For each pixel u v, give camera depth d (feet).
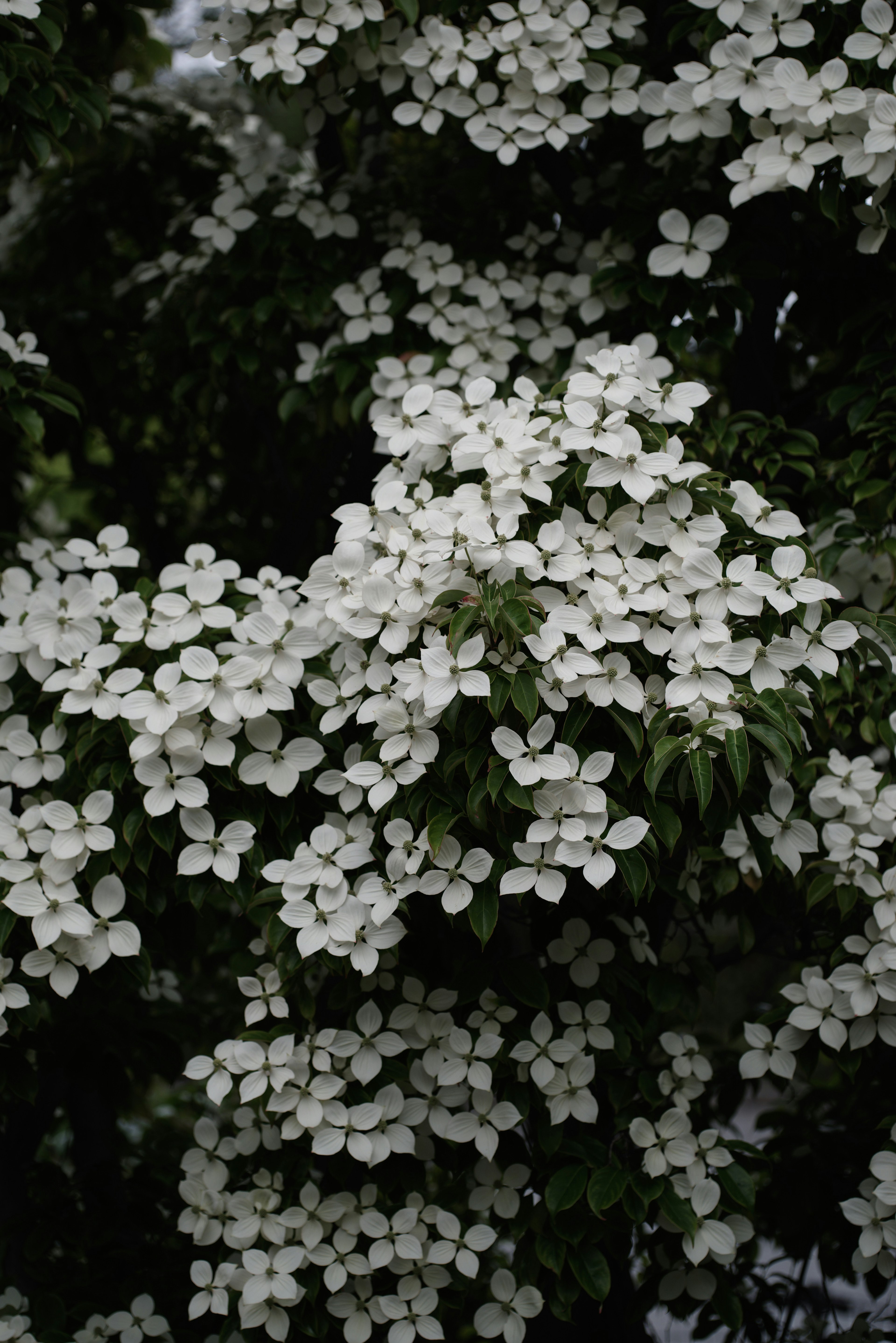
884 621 5.28
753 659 4.70
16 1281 7.09
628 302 6.84
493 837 4.82
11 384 6.33
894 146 5.66
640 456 4.81
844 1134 6.91
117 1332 6.05
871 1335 6.57
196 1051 8.47
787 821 5.37
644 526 4.91
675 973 5.88
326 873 4.90
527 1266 5.41
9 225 9.30
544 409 5.28
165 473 10.25
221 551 9.78
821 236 7.19
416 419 5.42
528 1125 5.68
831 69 5.76
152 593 5.92
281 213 7.39
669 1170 5.51
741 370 7.51
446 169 8.61
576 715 4.66
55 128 6.46
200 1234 5.48
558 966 5.67
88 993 6.13
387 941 4.82
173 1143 8.16
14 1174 7.59
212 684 5.16
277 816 5.33
